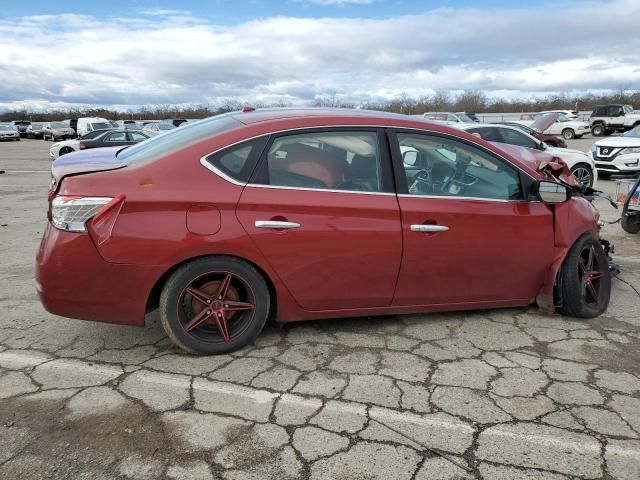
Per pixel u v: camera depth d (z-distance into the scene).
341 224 3.29
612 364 3.33
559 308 4.09
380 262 3.40
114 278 3.02
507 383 3.08
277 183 3.23
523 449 2.49
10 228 7.18
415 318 3.99
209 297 3.25
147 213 3.00
